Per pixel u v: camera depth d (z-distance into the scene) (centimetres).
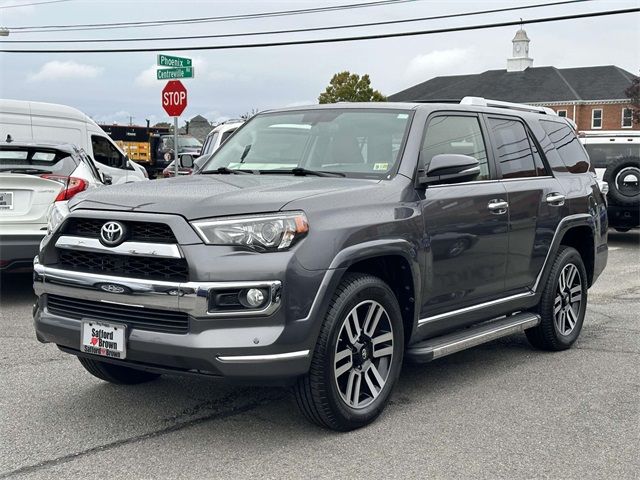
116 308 422
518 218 579
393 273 484
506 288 578
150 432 445
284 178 486
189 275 394
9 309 805
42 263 455
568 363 613
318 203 425
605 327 755
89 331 429
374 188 465
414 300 480
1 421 462
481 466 398
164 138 3058
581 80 7038
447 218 504
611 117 6725
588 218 676
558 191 638
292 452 414
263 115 598
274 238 399
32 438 434
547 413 485
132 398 507
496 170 575
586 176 704
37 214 803
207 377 404
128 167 1434
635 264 1238
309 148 530
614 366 604
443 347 499
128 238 414
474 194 535
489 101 892
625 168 1430
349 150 513
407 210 473
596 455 416
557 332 641
